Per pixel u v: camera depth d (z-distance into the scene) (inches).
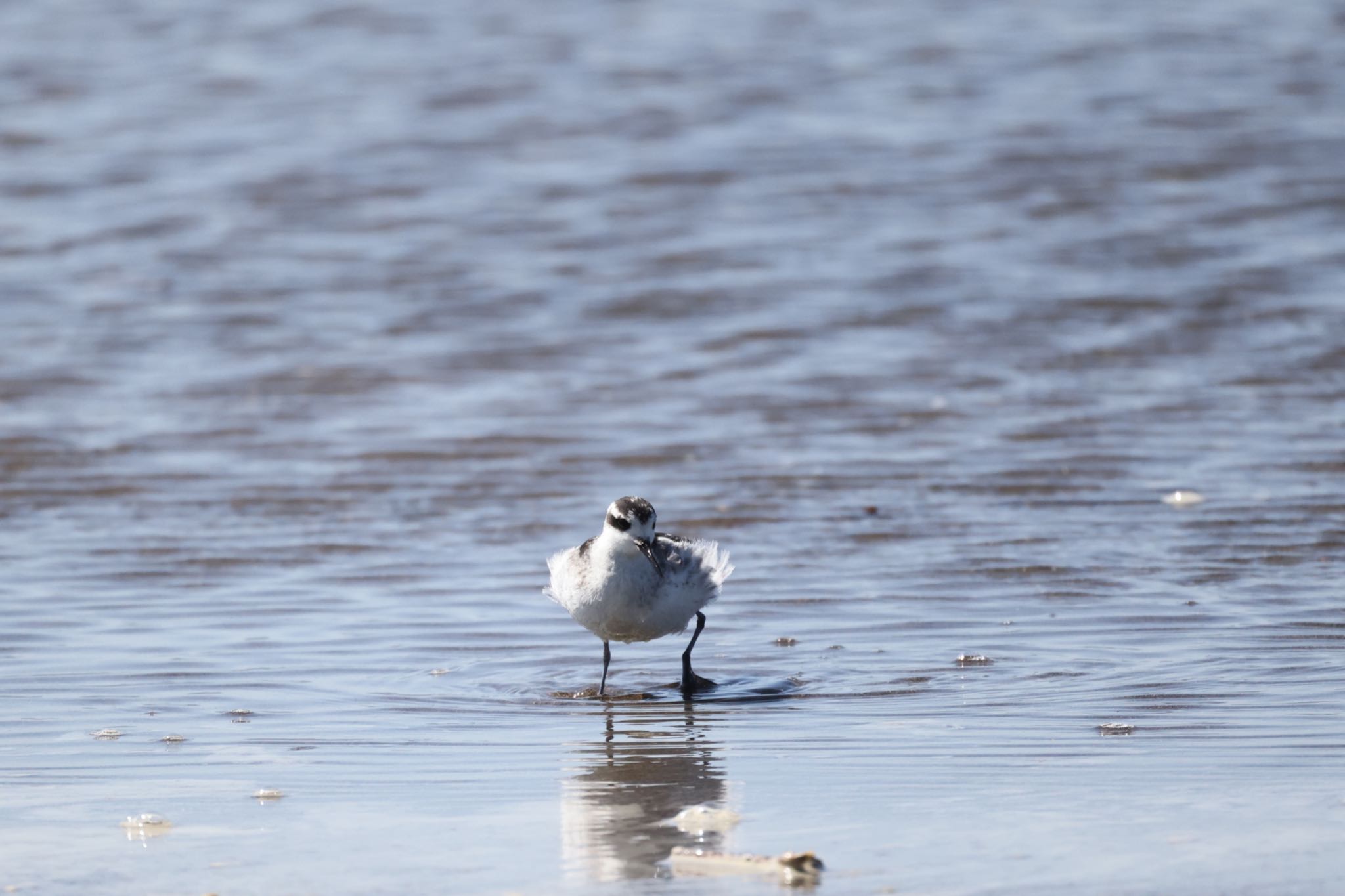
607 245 1021.8
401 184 1136.8
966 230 1039.6
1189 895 294.5
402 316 914.1
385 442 722.2
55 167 1172.5
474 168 1168.2
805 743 398.6
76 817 346.9
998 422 735.7
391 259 1004.6
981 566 557.9
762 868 310.2
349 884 307.3
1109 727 403.5
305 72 1365.7
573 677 463.8
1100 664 458.0
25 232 1051.9
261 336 884.0
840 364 826.2
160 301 939.3
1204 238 1014.4
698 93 1304.1
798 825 337.1
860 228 1045.8
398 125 1250.6
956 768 374.6
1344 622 488.4
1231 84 1318.9
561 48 1421.0
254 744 400.8
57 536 604.7
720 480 664.4
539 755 392.5
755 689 448.8
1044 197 1095.0
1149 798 349.4
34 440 724.0
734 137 1219.9
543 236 1040.8
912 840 326.0
